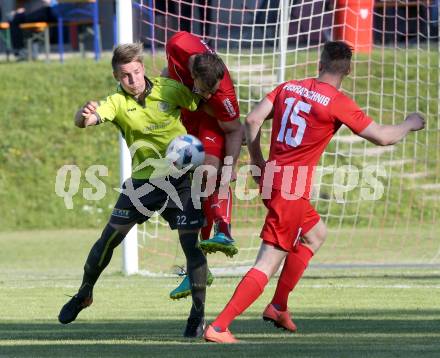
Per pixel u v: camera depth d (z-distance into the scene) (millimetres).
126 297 32031
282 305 22672
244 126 22156
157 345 20172
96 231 59969
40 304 30281
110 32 89000
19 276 40094
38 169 65438
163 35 62312
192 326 22125
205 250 22969
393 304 28938
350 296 31109
